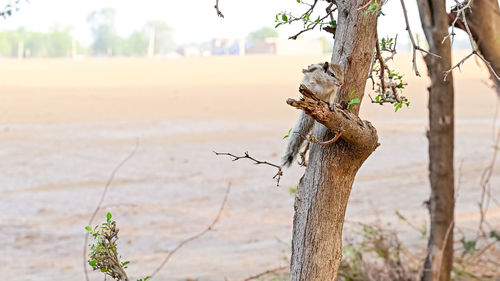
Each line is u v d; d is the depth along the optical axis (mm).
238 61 69375
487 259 11016
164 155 22656
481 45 6105
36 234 14359
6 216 15648
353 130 4199
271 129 28359
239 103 37438
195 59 71875
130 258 12680
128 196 17719
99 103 35812
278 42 114562
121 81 49094
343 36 4512
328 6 4777
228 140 25688
